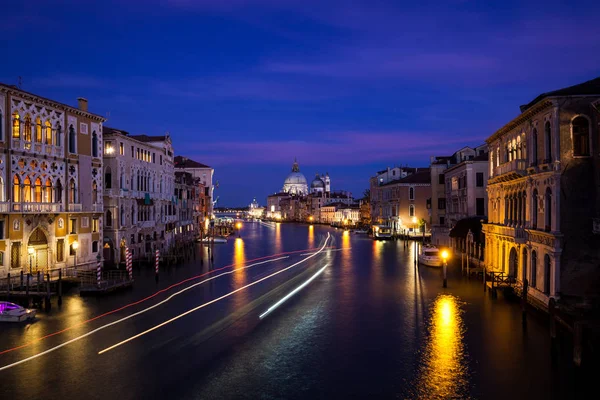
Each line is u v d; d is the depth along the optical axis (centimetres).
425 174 9119
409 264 5222
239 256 6322
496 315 2767
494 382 1827
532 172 2897
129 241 4938
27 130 3500
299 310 2956
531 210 2939
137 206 5172
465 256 5116
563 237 2570
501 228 3544
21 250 3378
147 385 1809
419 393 1741
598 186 2536
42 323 2639
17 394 1733
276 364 2025
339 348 2223
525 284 2583
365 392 1752
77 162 3997
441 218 7000
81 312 2894
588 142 2564
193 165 10531
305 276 4394
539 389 1762
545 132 2720
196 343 2294
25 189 3469
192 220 8231
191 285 3875
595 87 2630
